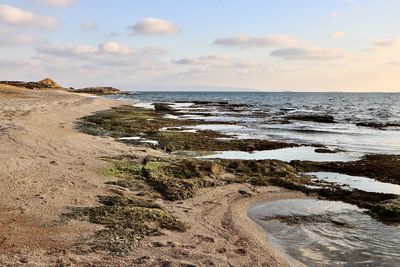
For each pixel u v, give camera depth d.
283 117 52.28
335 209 13.93
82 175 15.17
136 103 79.44
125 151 20.92
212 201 13.99
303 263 9.52
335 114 61.78
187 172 16.83
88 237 9.52
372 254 10.13
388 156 23.16
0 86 66.62
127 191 13.90
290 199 15.03
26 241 9.09
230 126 39.88
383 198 14.89
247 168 18.59
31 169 15.27
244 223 12.07
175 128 35.22
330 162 21.19
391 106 91.06
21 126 23.86
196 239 10.25
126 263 8.39
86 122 34.12
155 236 10.03
